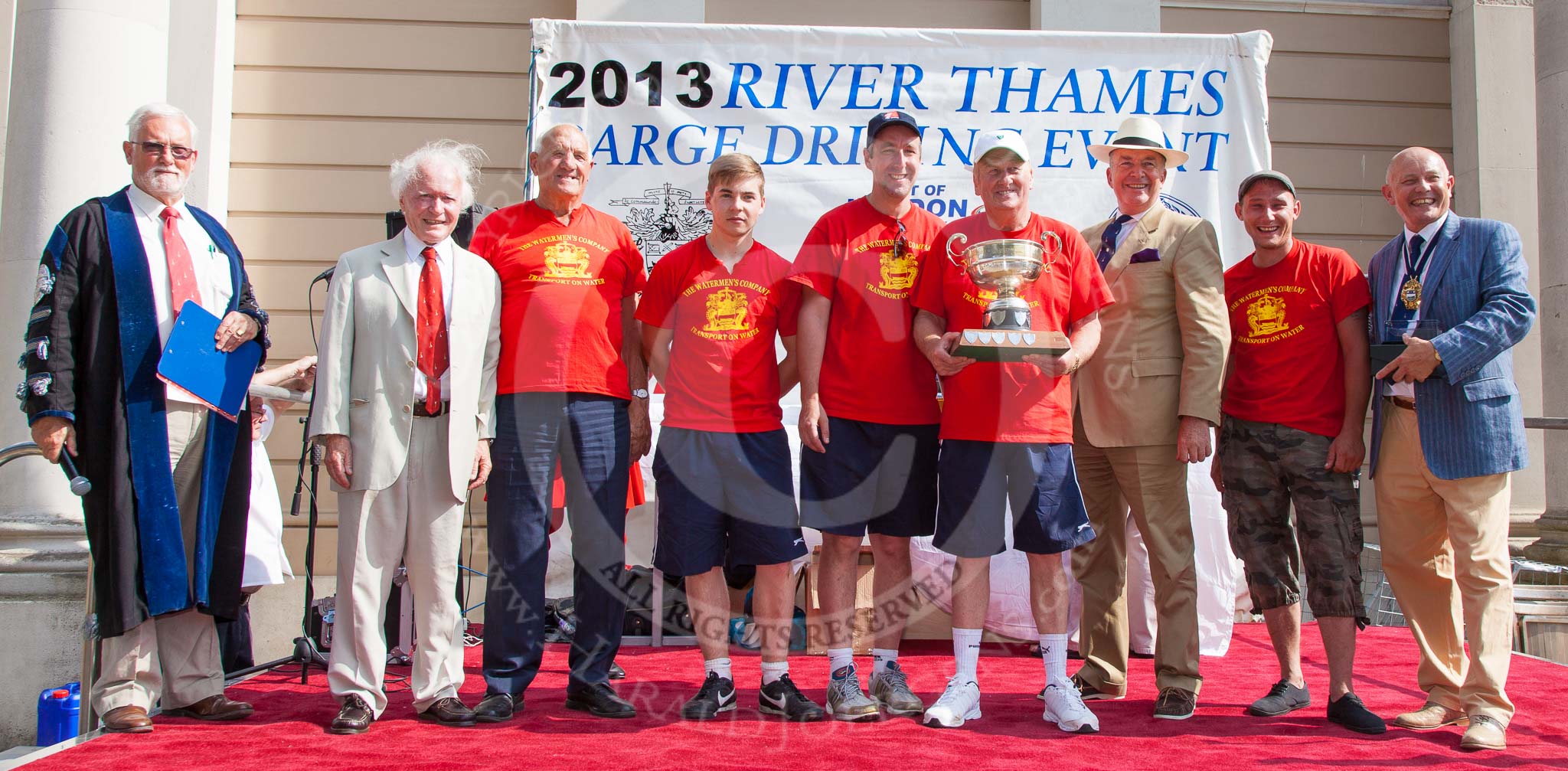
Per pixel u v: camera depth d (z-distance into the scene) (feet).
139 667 9.29
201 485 9.61
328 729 9.12
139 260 9.50
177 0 18.28
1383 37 20.61
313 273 18.78
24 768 7.80
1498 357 9.84
